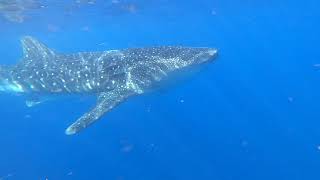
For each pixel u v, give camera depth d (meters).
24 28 33.59
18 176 27.56
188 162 25.41
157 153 27.83
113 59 11.68
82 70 11.78
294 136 26.81
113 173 25.36
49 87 12.41
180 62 10.95
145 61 11.34
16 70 13.23
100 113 9.70
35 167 28.78
